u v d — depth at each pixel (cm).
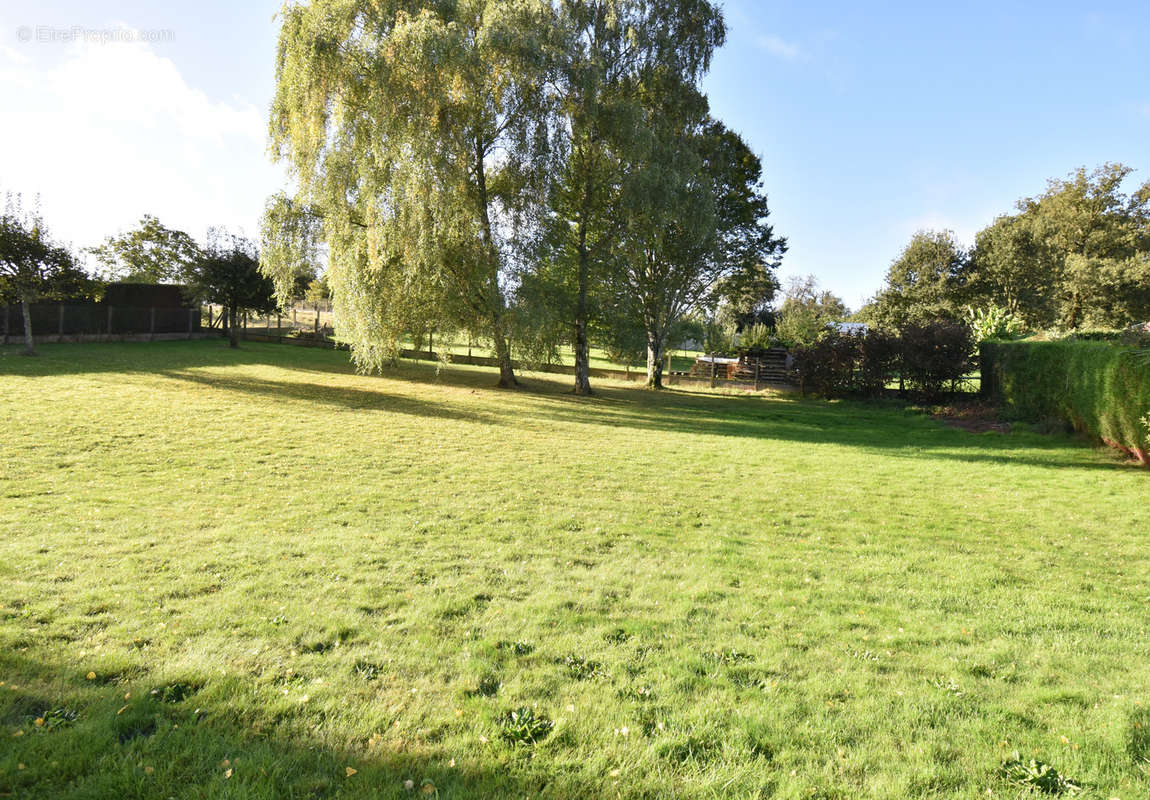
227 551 713
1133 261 4544
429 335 2958
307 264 2552
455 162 2333
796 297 9369
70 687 395
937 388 2961
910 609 621
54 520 788
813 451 1698
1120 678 467
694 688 438
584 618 563
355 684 422
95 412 1514
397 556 727
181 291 3744
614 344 3325
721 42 2800
